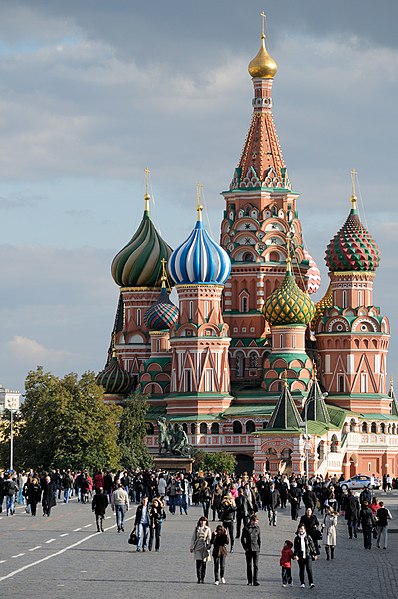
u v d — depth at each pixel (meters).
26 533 115.44
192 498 174.50
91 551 99.62
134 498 164.62
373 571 91.75
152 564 91.44
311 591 79.94
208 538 82.44
